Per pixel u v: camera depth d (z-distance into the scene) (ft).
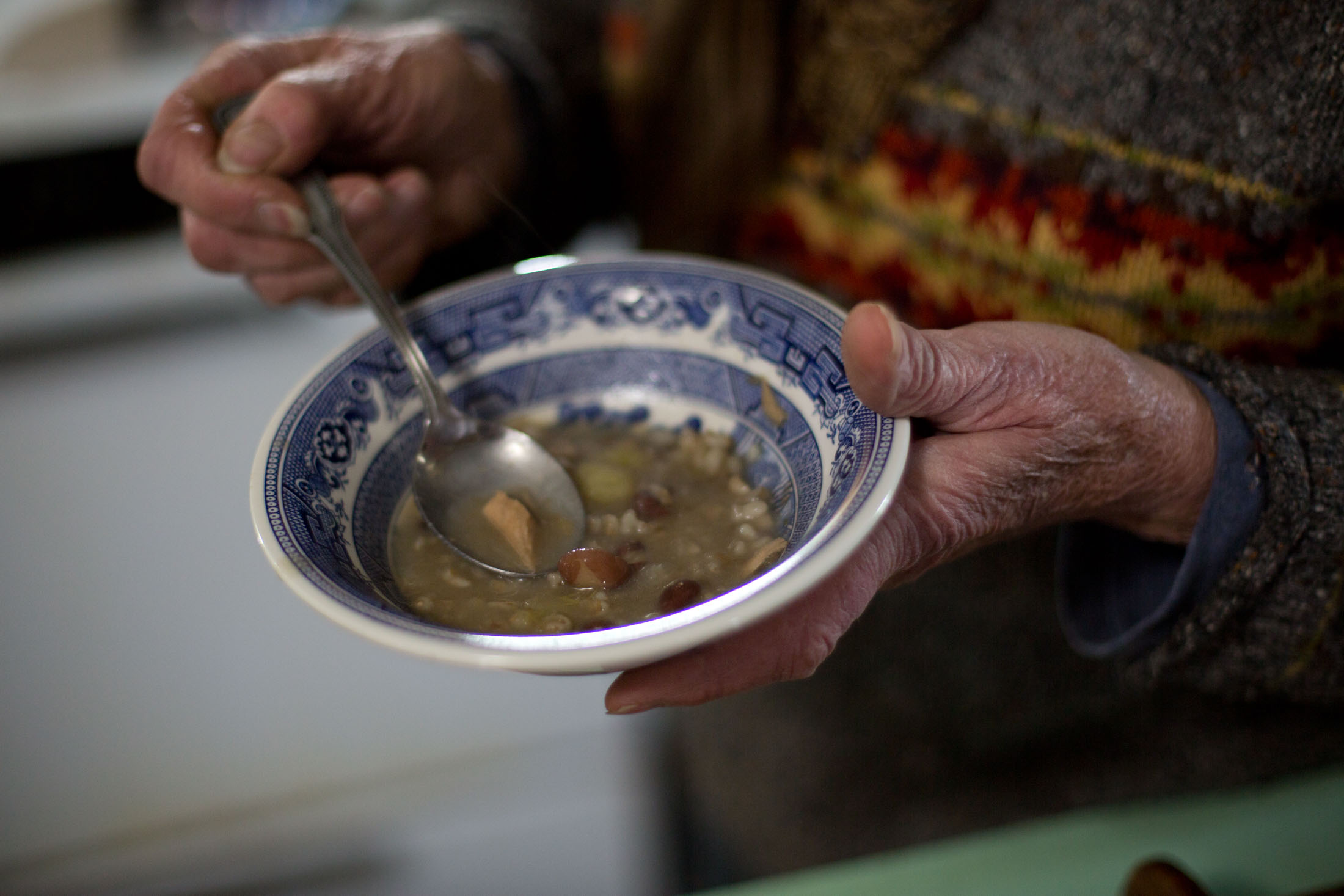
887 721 4.79
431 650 2.07
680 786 6.89
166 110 3.53
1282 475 2.81
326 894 6.57
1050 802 4.61
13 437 6.59
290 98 3.40
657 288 3.58
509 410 3.63
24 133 6.37
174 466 6.58
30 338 6.63
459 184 4.56
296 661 6.54
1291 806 4.05
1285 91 3.00
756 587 2.15
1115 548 3.53
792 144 4.51
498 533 3.09
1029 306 3.87
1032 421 2.78
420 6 6.15
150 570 6.40
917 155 4.03
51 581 6.41
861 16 3.94
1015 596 4.34
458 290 3.55
